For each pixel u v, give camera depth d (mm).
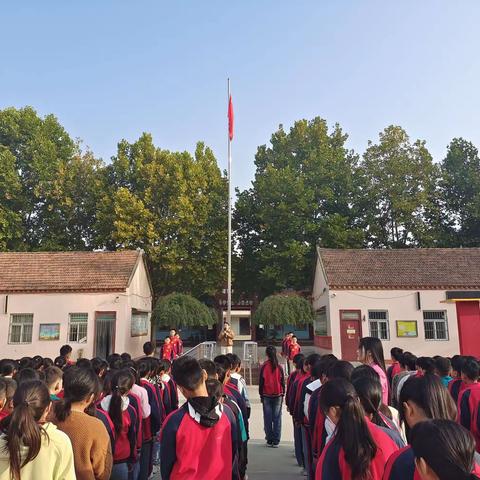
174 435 3176
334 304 22797
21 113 31219
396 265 24594
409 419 2846
